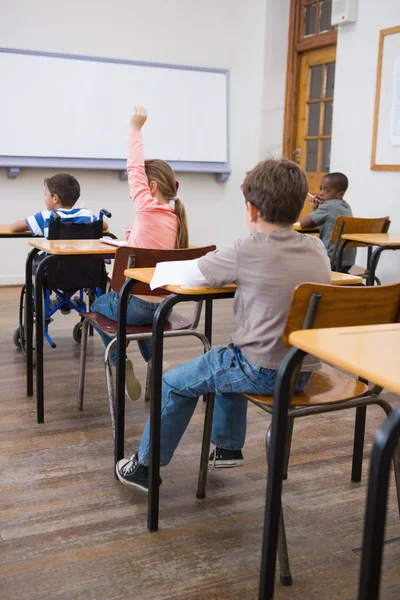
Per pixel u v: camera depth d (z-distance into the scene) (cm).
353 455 202
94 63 557
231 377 158
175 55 599
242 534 172
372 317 142
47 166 546
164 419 172
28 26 535
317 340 106
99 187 582
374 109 465
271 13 581
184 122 601
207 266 153
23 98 532
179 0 593
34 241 261
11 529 171
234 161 632
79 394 262
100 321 234
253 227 161
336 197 408
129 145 230
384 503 89
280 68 598
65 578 150
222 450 188
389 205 461
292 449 227
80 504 186
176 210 232
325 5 562
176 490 196
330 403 151
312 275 152
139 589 147
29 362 274
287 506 187
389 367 90
